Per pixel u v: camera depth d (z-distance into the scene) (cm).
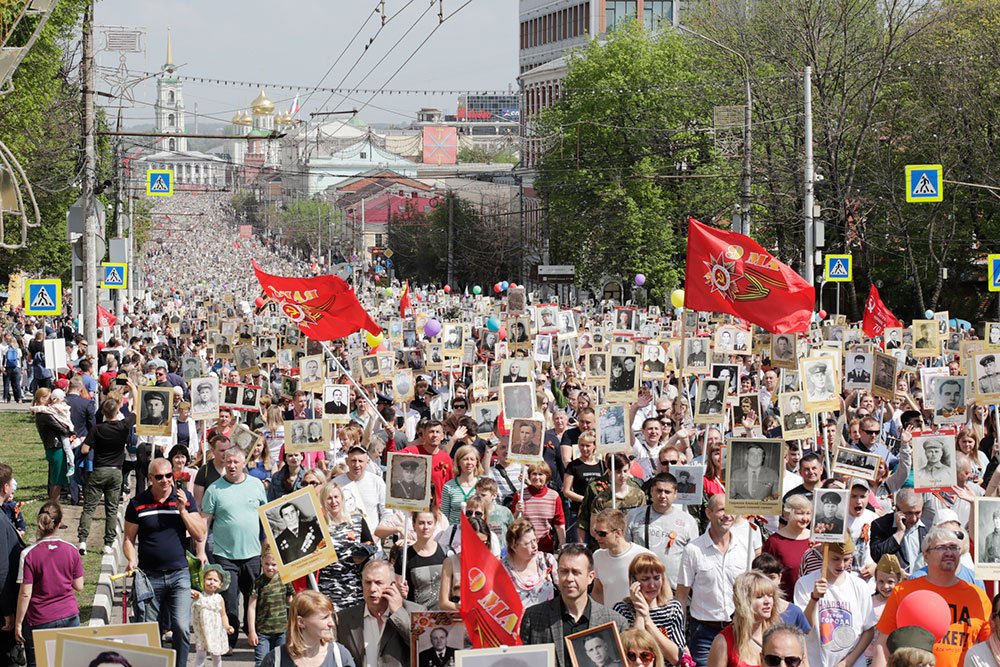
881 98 5231
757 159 5281
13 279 6041
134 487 2252
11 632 1025
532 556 916
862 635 863
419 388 2047
